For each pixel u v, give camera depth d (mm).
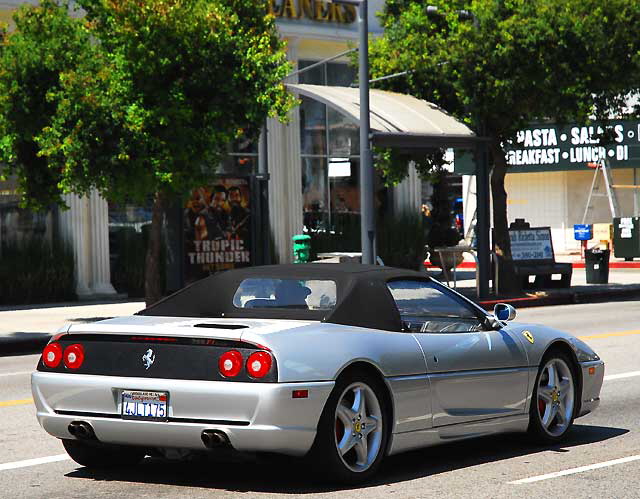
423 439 11719
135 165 30703
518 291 40000
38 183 31719
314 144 48906
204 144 31469
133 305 39094
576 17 36031
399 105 37562
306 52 48844
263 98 31562
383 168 43375
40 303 39938
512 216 68938
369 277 11977
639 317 32531
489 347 12500
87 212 41125
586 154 64750
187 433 10508
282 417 10281
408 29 39938
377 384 11227
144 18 30000
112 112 30062
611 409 16219
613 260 60500
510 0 37062
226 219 42125
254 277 12320
